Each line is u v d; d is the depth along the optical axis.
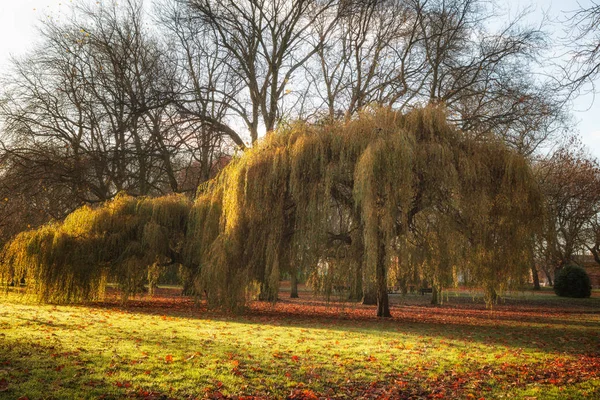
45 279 16.69
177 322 12.09
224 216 16.02
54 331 9.13
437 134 14.34
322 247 14.51
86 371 6.15
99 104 25.73
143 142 25.95
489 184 14.06
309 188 14.58
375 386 6.48
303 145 14.45
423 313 20.58
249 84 26.52
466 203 13.69
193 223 17.62
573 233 33.25
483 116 21.70
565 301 30.05
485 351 9.49
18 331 8.84
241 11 25.48
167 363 6.79
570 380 7.19
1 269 17.23
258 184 14.77
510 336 12.24
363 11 24.31
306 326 12.77
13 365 6.18
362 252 14.28
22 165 22.58
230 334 10.12
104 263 17.48
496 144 14.48
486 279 14.78
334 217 15.16
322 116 16.34
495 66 21.78
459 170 13.80
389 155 13.16
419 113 14.52
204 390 5.70
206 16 24.20
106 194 26.89
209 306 15.65
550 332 13.56
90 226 17.67
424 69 24.34
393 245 13.27
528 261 14.46
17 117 24.75
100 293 18.16
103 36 25.14
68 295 17.00
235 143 27.45
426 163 13.63
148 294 25.75
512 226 14.23
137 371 6.30
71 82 25.64
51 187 23.31
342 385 6.43
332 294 15.19
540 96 19.34
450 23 23.02
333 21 25.42
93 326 10.19
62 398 5.07
